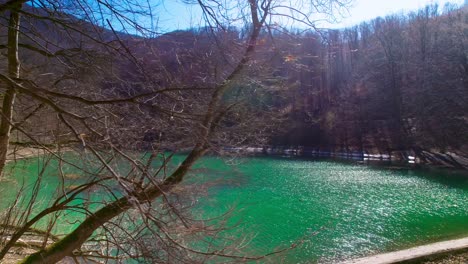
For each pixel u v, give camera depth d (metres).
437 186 21.45
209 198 4.79
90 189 4.06
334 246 11.16
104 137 3.00
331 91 45.59
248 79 4.39
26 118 4.25
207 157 4.59
